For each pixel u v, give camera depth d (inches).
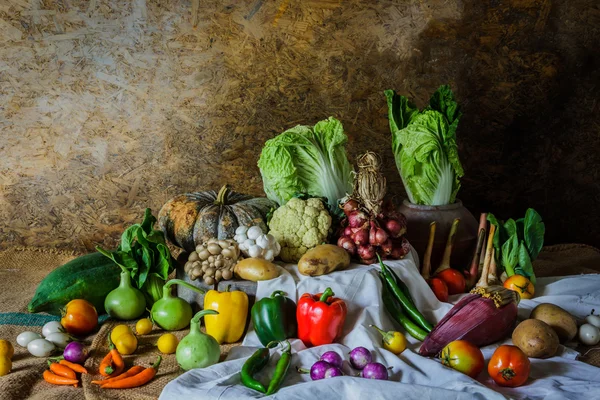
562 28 71.4
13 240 72.8
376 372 41.8
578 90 72.7
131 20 68.3
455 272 58.4
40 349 48.5
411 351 46.7
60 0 67.5
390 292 51.7
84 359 47.2
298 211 55.7
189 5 68.2
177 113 70.6
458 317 47.6
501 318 47.7
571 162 74.3
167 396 40.6
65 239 73.0
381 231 53.2
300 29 69.6
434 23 70.6
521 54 71.8
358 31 70.1
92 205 72.4
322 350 46.1
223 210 57.9
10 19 67.6
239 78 70.1
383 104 71.9
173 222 58.4
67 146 70.8
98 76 69.4
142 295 55.2
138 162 71.6
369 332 47.7
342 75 70.9
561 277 61.6
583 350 49.6
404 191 74.2
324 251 52.4
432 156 59.5
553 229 75.9
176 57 69.3
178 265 57.2
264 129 71.5
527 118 73.2
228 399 39.4
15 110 69.6
